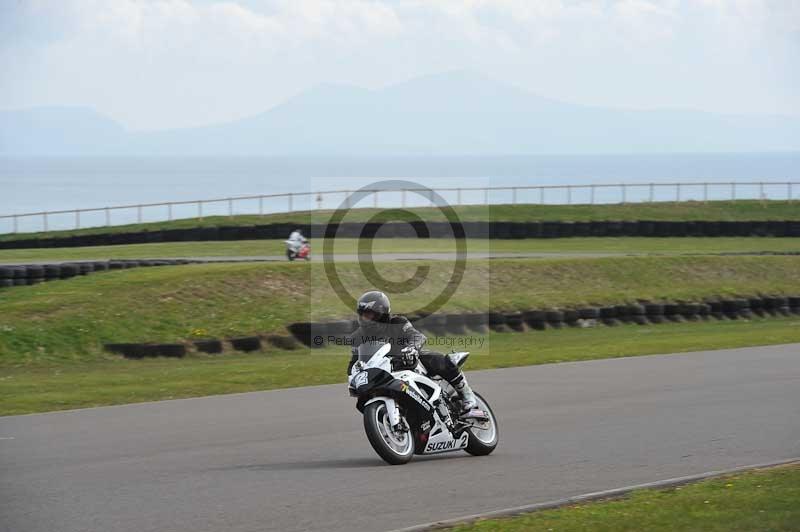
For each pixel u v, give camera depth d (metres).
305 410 47.56
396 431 34.53
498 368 64.44
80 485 30.69
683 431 40.38
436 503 28.09
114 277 94.50
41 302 84.62
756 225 172.88
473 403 36.09
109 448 37.62
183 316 85.38
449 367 35.78
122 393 55.50
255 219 170.38
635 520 24.98
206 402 50.72
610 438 38.94
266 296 92.38
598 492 29.19
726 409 46.12
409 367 35.06
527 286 112.50
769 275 128.50
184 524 25.73
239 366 70.25
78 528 25.45
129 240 158.75
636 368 63.03
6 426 43.38
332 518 26.31
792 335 86.62
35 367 73.88
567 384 55.72
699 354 71.06
